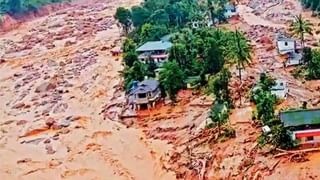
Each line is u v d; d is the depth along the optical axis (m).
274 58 127.38
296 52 127.19
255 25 164.62
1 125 114.06
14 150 101.62
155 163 88.00
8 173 92.69
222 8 171.88
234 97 102.69
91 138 101.69
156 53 134.38
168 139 95.12
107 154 94.25
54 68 150.25
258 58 128.62
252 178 74.81
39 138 105.19
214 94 103.69
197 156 85.44
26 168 93.75
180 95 110.00
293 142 78.44
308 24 142.62
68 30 195.62
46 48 175.00
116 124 106.12
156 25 155.50
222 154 83.12
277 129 79.94
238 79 111.56
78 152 96.88
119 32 183.25
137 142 96.81
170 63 113.25
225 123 91.00
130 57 127.31
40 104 123.38
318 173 71.88
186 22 167.88
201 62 118.50
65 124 109.69
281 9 183.62
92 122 109.19
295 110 82.12
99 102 119.56
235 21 171.62
